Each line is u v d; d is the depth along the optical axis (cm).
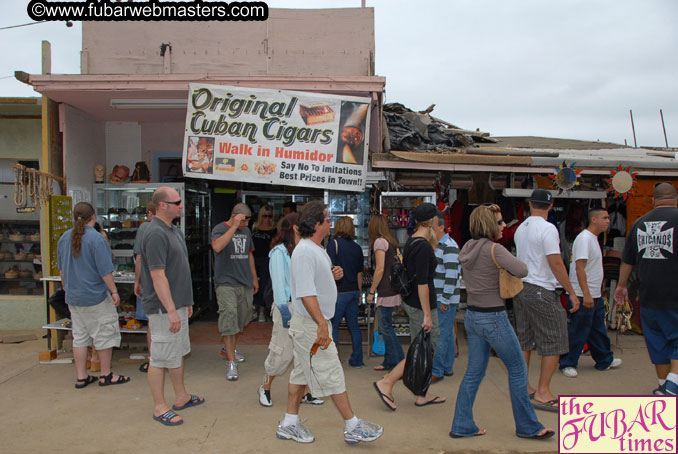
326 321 342
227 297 509
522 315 459
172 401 449
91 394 470
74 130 707
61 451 354
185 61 700
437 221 478
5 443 366
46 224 620
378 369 540
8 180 753
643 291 438
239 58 702
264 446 361
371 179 668
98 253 472
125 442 368
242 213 507
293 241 417
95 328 486
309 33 706
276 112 619
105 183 752
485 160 607
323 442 367
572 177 594
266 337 680
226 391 477
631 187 637
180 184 734
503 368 546
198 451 354
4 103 688
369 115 624
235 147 619
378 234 532
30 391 478
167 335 404
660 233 423
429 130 823
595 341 532
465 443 365
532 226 435
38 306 724
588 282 523
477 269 357
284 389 483
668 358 432
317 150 620
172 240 413
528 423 368
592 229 521
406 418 411
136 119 784
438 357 495
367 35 706
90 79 614
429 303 423
